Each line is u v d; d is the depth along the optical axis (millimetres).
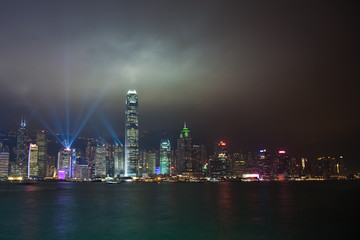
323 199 134875
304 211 90125
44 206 109812
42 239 55406
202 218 77688
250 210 93438
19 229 64250
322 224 67562
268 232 59781
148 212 90938
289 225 66688
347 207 100688
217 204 113500
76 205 113062
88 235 58594
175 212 90375
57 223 71500
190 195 170125
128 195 172250
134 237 56906
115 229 64125
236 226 66125
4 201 132125
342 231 60281
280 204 111875
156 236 57625
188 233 59750
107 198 149375
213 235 57781
